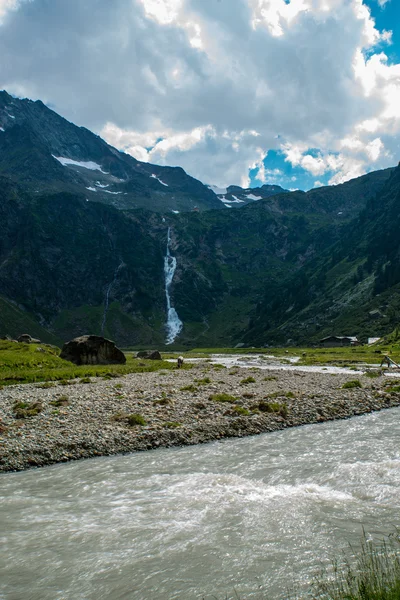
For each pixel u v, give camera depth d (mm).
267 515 12477
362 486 14664
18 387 37500
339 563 9602
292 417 26922
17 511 13109
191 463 17984
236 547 10648
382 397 34719
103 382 41719
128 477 16266
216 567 9773
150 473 16719
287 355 161875
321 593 8414
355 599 7691
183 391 33812
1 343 66938
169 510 12992
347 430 24109
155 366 69438
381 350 134000
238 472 16641
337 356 124938
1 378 43219
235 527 11750
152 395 31344
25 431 21312
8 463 17656
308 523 11883
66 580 9422
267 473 16422
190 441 21500
